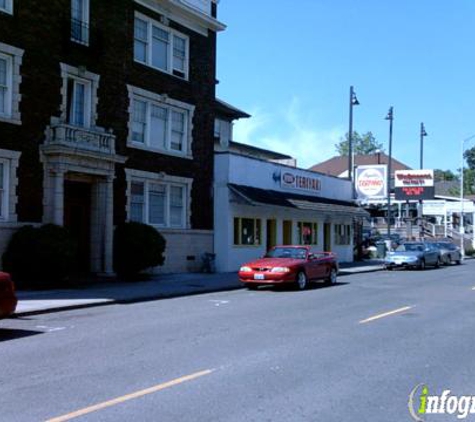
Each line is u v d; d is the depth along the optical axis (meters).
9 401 6.89
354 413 6.49
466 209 66.38
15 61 19.97
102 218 22.83
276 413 6.45
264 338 11.02
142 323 12.94
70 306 15.48
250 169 30.69
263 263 20.92
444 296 18.69
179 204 27.42
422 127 58.66
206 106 28.94
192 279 24.12
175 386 7.54
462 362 9.09
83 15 22.62
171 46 26.98
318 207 34.41
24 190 20.16
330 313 14.59
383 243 44.06
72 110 22.41
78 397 7.05
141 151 25.09
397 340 10.90
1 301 11.32
